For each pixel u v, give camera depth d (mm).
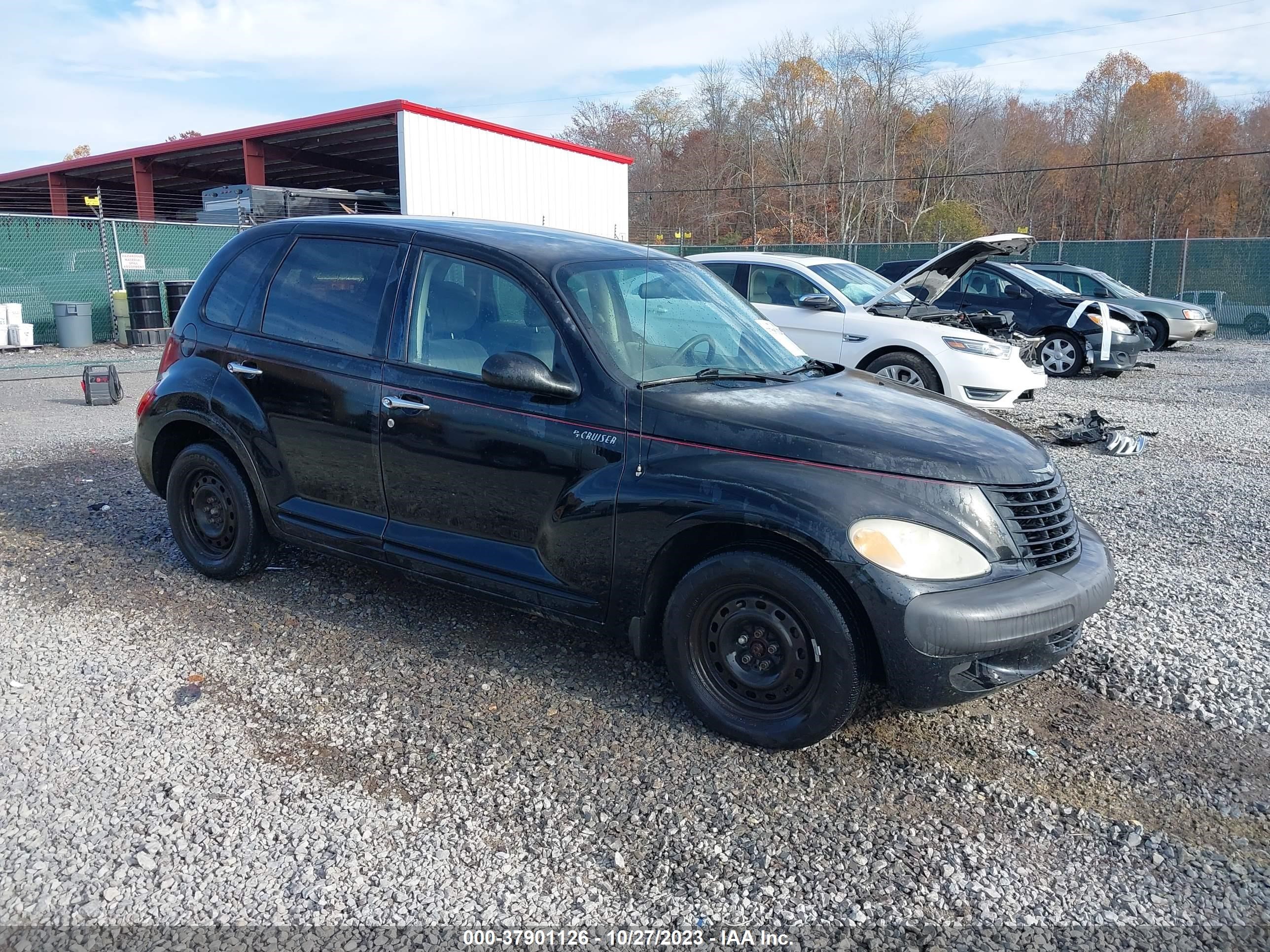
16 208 35969
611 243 4570
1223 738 3617
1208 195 50844
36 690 3814
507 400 3822
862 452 3324
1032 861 2879
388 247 4359
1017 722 3709
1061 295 14336
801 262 10531
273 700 3760
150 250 20891
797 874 2783
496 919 2580
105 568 5215
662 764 3336
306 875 2740
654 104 66062
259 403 4582
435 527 4109
